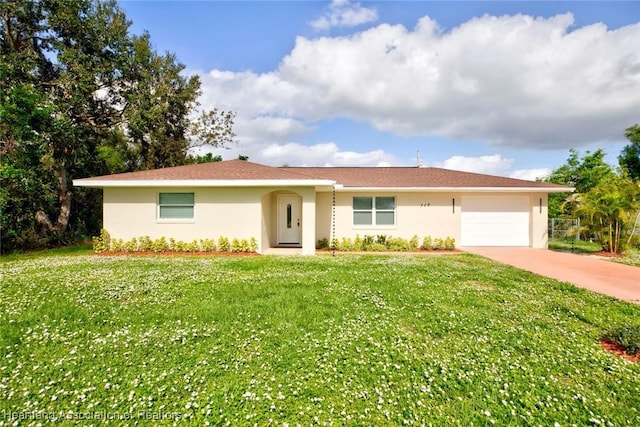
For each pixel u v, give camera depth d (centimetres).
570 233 1389
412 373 374
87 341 446
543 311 589
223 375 366
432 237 1491
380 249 1423
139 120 2167
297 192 1309
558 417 301
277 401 320
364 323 519
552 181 2703
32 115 1448
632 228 1275
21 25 1666
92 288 691
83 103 1788
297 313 558
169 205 1346
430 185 1488
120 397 324
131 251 1325
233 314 550
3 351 415
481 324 520
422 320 535
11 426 285
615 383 356
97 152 2038
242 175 1344
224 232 1338
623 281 830
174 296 648
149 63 2398
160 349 425
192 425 288
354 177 1673
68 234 1756
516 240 1530
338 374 369
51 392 332
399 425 292
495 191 1485
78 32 1780
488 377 363
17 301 599
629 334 452
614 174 2258
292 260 1099
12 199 1366
